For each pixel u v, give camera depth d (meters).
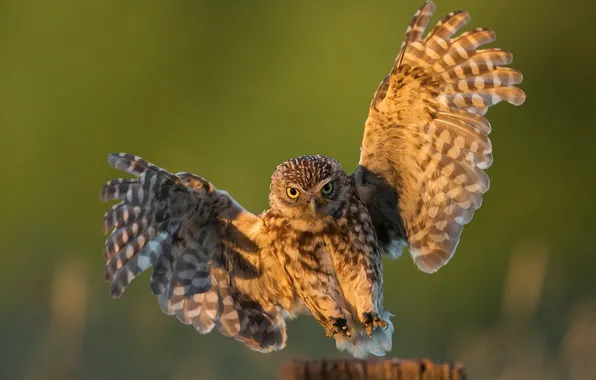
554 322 12.72
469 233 17.23
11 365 12.63
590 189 18.94
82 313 11.20
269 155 19.52
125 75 20.72
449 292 15.64
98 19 21.03
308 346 12.05
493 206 18.27
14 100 20.38
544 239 16.91
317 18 20.61
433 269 8.20
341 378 5.45
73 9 21.02
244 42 20.86
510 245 17.19
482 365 11.25
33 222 18.06
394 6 20.31
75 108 20.34
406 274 15.52
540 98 20.22
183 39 21.02
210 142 19.97
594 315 11.79
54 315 11.16
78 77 20.64
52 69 20.66
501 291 15.98
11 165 19.50
